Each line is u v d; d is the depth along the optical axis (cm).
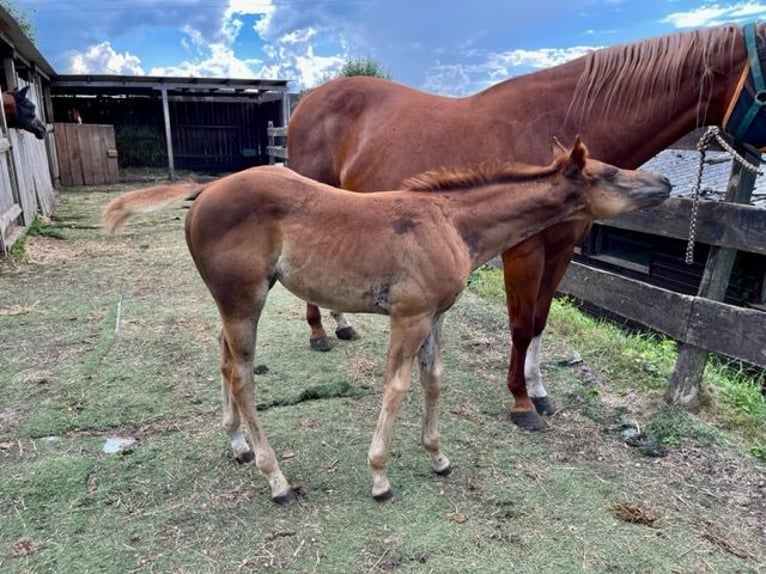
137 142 1549
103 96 1500
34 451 261
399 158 296
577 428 289
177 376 339
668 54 256
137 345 386
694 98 260
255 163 1653
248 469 250
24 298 487
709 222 300
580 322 436
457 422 292
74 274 567
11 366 351
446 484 240
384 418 219
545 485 240
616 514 222
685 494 236
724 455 262
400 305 208
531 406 293
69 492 231
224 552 201
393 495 232
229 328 220
